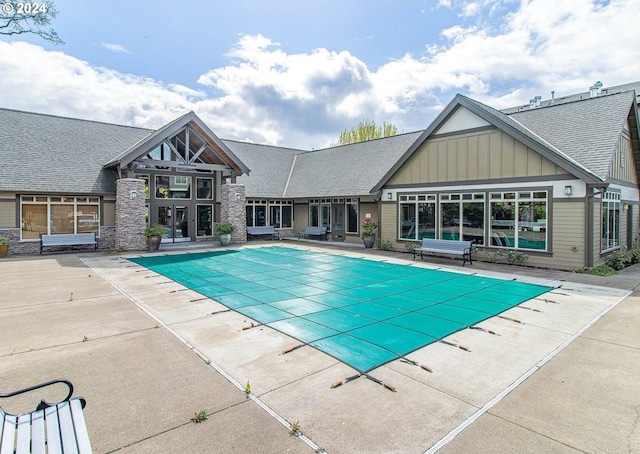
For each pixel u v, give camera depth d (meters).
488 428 3.54
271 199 23.94
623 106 13.43
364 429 3.51
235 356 5.25
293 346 5.62
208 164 20.22
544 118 15.23
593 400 4.08
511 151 13.42
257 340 5.89
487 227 14.15
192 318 7.04
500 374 4.71
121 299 8.46
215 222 21.84
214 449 3.21
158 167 19.72
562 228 12.23
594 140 12.74
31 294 8.90
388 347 5.59
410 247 16.30
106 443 3.28
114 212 18.11
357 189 19.88
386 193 17.77
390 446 3.26
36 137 18.09
